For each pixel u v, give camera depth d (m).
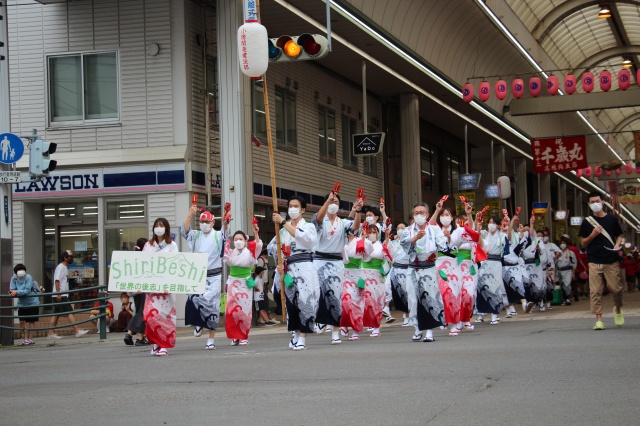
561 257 26.08
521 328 14.51
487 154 44.00
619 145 69.00
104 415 6.62
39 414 6.77
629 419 5.72
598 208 12.88
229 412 6.53
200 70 21.11
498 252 16.59
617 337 11.48
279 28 21.97
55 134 21.19
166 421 6.23
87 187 20.80
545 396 6.68
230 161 19.70
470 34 29.77
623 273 36.56
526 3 33.75
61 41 21.31
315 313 11.90
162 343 12.04
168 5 20.64
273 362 9.97
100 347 14.95
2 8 16.45
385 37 23.81
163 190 20.41
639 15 39.06
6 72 16.44
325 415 6.22
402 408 6.38
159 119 20.61
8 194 16.44
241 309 13.14
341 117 28.73
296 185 25.27
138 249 13.51
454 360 9.31
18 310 17.48
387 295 19.58
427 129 36.72
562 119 47.69
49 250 21.56
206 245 13.10
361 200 12.60
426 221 12.00
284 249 12.08
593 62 45.41
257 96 23.09
